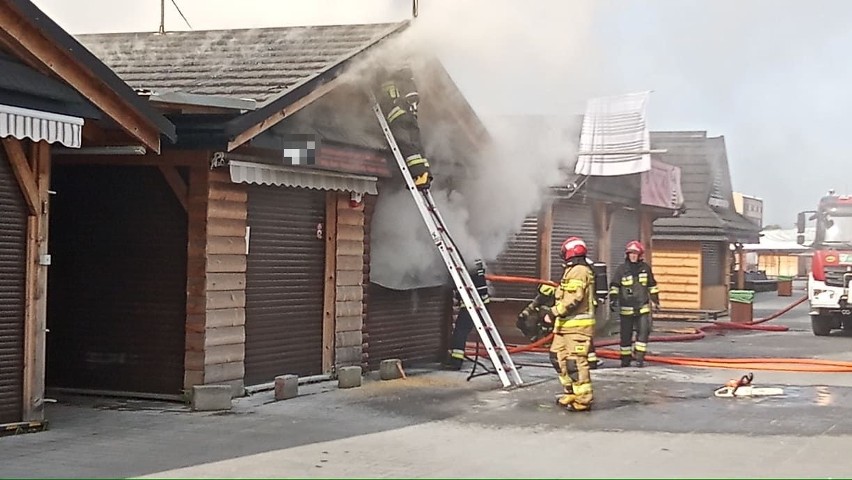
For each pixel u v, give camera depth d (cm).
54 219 1062
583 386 978
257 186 1059
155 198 1021
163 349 1012
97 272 1043
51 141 763
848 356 1582
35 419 841
